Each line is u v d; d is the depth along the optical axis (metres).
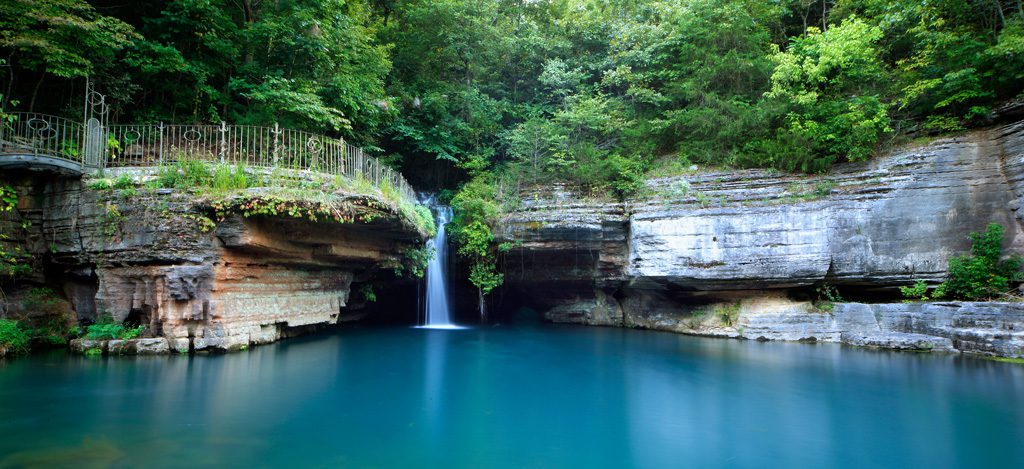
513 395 10.36
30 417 7.86
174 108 17.61
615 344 17.03
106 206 12.48
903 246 16.62
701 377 12.02
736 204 18.11
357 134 19.86
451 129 23.84
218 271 12.39
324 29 18.30
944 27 18.64
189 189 12.27
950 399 10.07
